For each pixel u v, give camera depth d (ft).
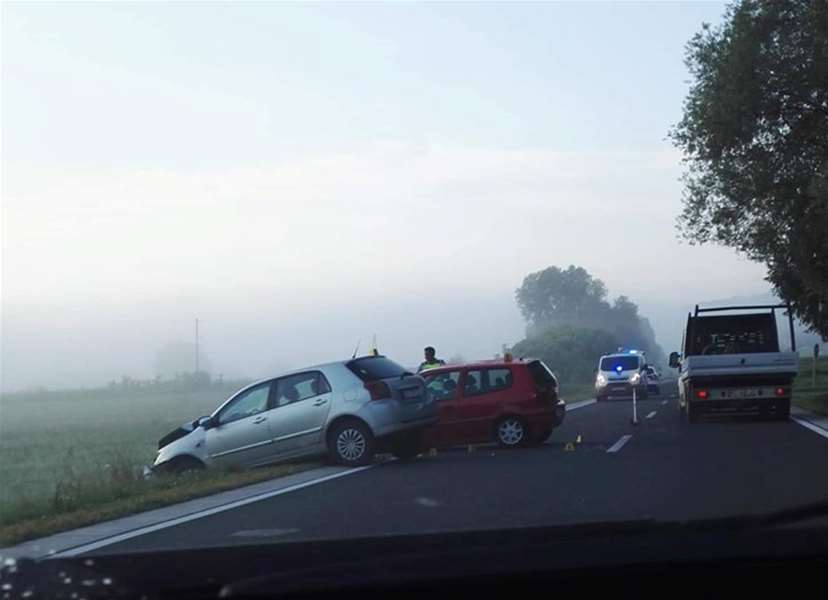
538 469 55.36
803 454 60.34
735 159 105.70
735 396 89.71
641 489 45.85
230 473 59.11
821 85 98.17
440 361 82.38
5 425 186.70
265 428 62.08
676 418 100.27
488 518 38.47
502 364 71.31
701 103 103.50
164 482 55.11
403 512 41.32
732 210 110.22
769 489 45.14
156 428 152.15
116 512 44.73
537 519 37.55
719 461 57.31
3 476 81.41
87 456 99.66
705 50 104.73
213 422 63.16
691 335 97.91
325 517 41.01
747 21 99.86
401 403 62.34
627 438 75.31
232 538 36.73
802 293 118.01
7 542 38.04
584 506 40.88
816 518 23.29
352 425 61.05
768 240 109.50
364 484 51.93
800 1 98.63
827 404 108.68
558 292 502.38
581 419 102.68
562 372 282.15
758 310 96.63
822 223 102.01
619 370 155.94
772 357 88.84
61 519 42.96
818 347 169.17
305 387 62.44
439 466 59.41
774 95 99.96
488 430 70.18
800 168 102.94
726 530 21.20
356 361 63.00
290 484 53.62
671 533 20.80
